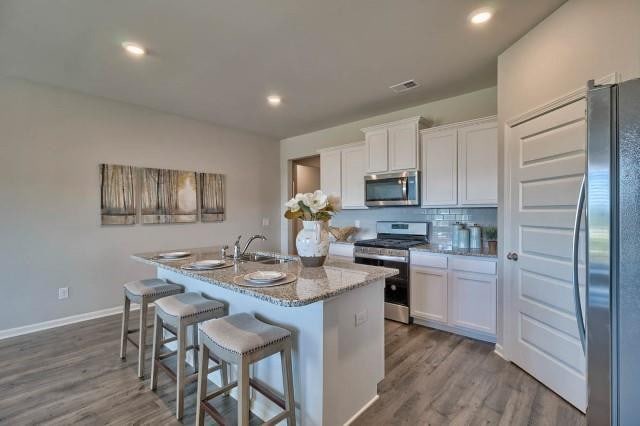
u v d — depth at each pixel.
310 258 2.10
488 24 2.24
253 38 2.43
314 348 1.61
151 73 3.02
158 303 2.10
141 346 2.32
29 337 3.05
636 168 0.96
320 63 2.83
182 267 2.14
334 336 1.64
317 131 5.20
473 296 2.96
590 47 1.81
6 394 2.11
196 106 3.97
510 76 2.52
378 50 2.61
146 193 4.00
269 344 1.52
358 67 2.91
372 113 4.25
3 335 3.04
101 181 3.63
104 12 2.10
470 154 3.27
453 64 2.85
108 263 3.70
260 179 5.44
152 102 3.82
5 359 2.60
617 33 1.67
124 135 3.83
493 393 2.11
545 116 2.14
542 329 2.19
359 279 1.79
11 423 1.82
